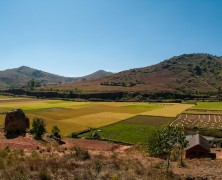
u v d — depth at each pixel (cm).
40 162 2736
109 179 2473
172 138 4019
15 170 2444
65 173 2502
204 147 6756
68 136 10256
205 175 3128
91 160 3144
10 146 4912
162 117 15938
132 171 2873
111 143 8781
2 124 11256
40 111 17288
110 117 15575
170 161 4134
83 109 19150
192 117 16188
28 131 7581
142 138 10406
